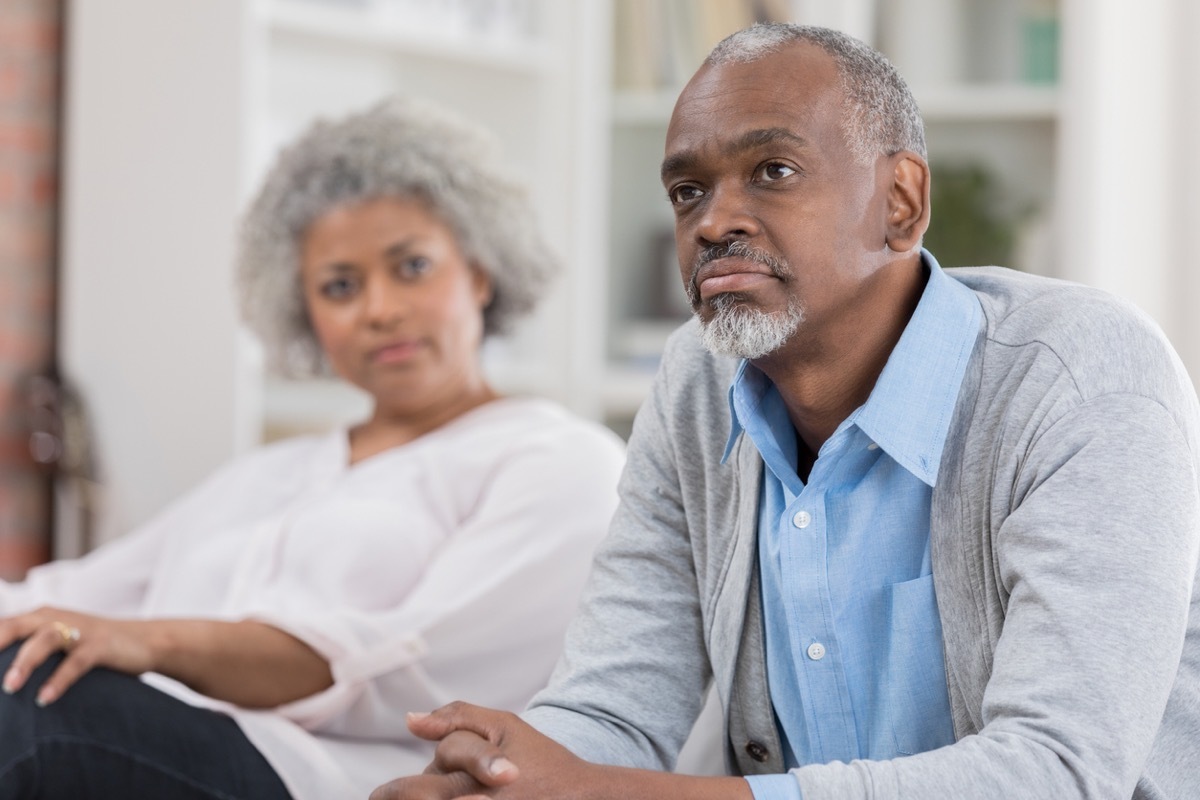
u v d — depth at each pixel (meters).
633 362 4.43
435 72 4.29
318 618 2.27
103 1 4.04
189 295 3.90
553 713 1.72
